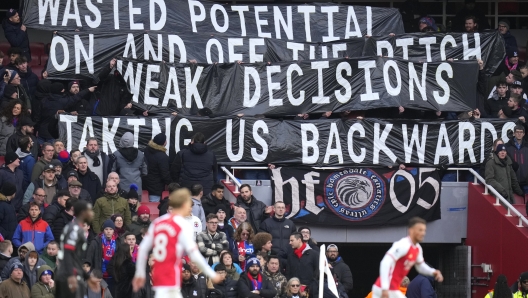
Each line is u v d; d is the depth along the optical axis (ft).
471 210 201.36
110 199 170.30
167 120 198.29
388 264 108.68
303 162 200.95
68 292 103.04
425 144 204.54
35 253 151.64
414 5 247.50
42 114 198.08
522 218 185.88
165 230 98.27
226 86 205.77
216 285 153.79
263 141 200.85
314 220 196.95
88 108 201.98
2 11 255.70
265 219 177.58
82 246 104.68
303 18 224.94
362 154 202.39
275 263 159.12
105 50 208.44
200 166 187.11
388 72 207.62
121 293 152.87
